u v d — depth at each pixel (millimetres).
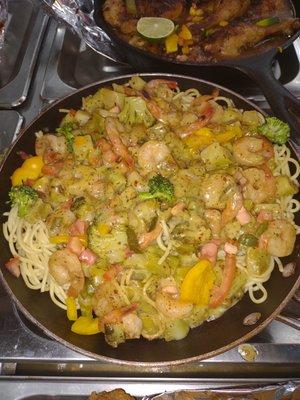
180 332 387
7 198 426
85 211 405
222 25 582
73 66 597
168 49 563
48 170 427
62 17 582
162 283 391
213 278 391
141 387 388
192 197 408
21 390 385
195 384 389
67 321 398
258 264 409
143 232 395
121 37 577
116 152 416
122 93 458
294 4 606
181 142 431
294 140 469
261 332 407
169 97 465
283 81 575
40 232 427
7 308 422
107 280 390
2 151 498
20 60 576
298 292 421
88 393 385
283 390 362
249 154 424
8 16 619
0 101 541
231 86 550
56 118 461
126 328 375
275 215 417
